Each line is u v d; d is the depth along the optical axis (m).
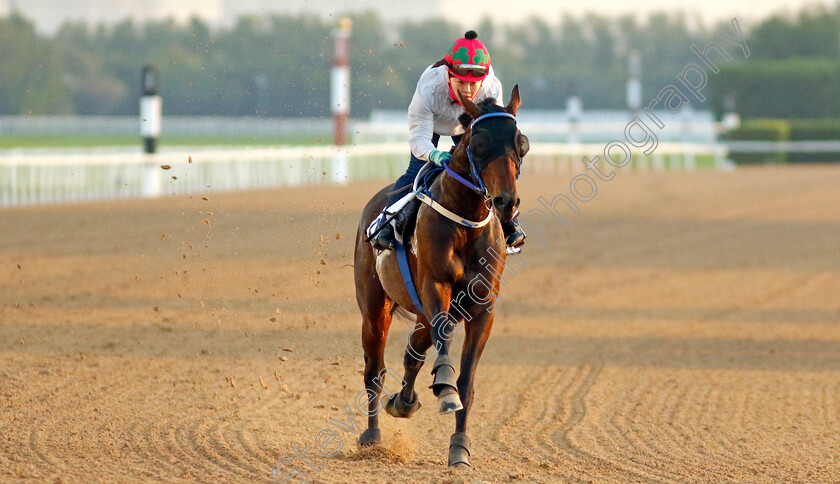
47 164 21.89
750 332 10.27
